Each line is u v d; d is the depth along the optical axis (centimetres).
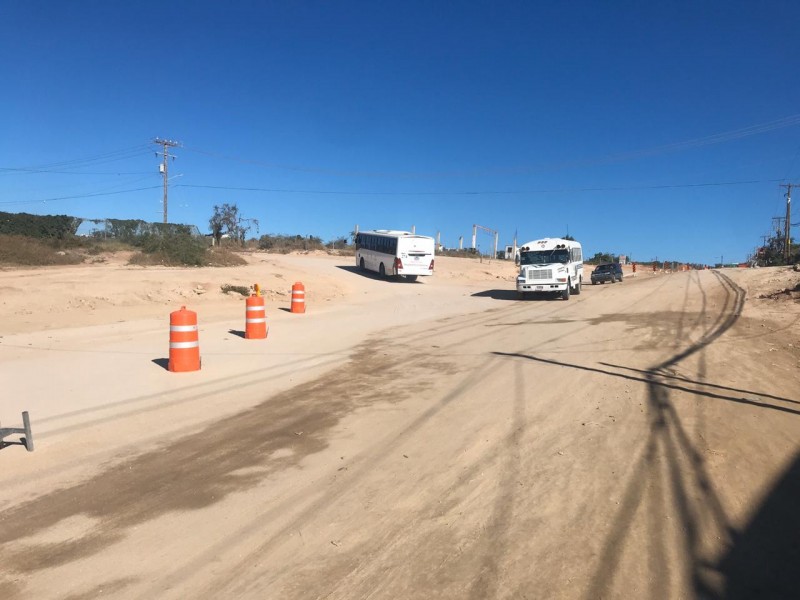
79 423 691
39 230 3700
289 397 827
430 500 478
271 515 452
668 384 878
